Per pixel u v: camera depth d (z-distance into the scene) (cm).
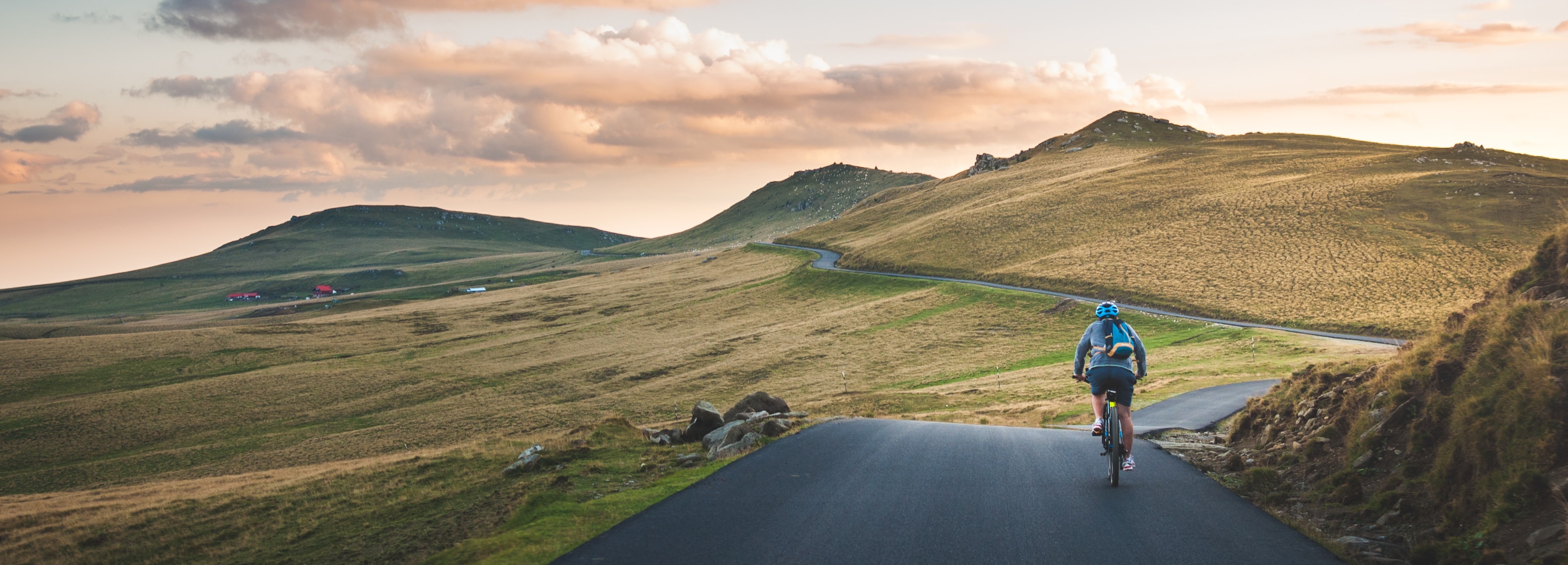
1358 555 599
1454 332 887
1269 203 12400
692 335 10956
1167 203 13850
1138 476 915
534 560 631
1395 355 1058
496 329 13662
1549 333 675
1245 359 5050
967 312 9350
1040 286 10100
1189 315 7719
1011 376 5562
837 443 1159
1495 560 538
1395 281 7912
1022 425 2838
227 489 2758
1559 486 556
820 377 7231
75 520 2539
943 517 709
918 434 1266
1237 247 10175
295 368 10125
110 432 7600
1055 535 648
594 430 1736
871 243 17188
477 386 8669
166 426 7719
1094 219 13675
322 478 2447
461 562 674
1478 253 8781
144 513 2455
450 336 13038
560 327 13312
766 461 1014
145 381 10312
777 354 8450
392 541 1442
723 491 837
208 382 9281
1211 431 1797
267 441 6994
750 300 13350
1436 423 755
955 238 14575
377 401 8231
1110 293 9019
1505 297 862
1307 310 7175
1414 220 10550
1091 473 928
